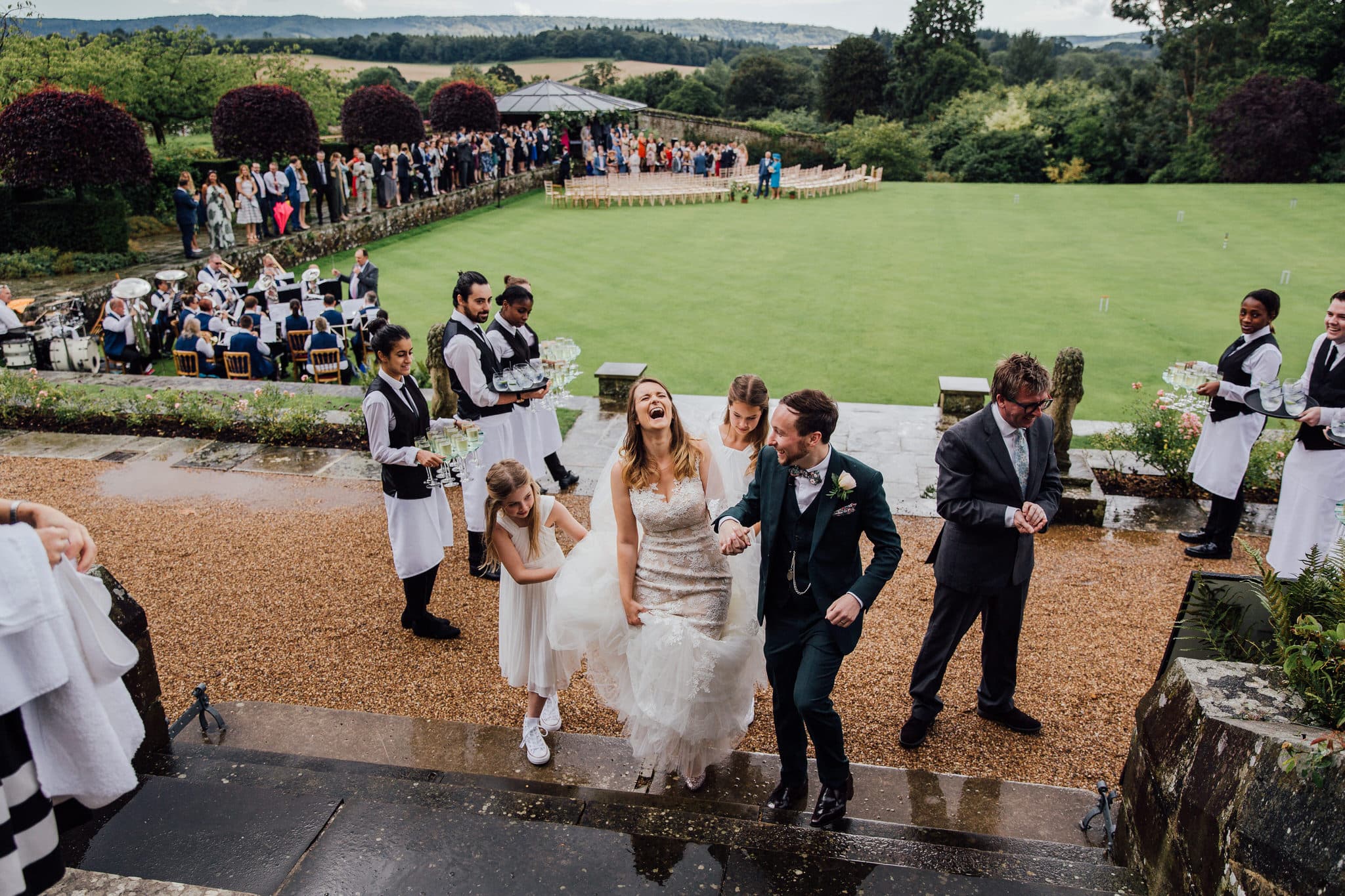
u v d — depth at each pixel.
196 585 5.75
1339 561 2.86
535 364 6.11
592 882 2.57
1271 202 24.16
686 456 3.47
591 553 3.77
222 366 11.22
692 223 22.47
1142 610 5.38
